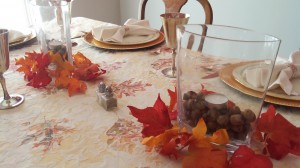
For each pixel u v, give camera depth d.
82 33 1.10
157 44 0.96
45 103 0.61
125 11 2.55
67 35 0.75
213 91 0.45
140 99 0.62
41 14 0.73
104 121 0.54
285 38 1.69
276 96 0.57
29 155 0.45
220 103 0.42
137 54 0.90
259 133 0.46
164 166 0.43
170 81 0.71
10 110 0.58
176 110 0.53
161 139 0.44
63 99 0.63
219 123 0.41
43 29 0.75
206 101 0.43
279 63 0.65
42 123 0.54
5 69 0.59
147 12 2.39
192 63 0.44
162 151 0.44
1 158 0.44
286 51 1.71
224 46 0.41
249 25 1.82
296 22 1.61
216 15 1.97
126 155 0.45
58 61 0.70
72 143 0.48
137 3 2.39
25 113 0.57
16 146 0.47
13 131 0.51
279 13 1.66
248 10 1.79
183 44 0.43
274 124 0.46
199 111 0.43
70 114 0.57
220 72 0.44
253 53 0.40
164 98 0.63
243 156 0.39
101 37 0.95
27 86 0.69
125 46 0.93
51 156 0.45
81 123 0.54
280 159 0.44
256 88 0.44
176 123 0.51
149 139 0.44
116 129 0.52
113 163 0.43
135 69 0.79
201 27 0.48
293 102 0.56
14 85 0.70
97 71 0.74
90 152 0.46
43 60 0.69
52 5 0.73
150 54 0.89
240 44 0.40
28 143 0.48
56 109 0.59
